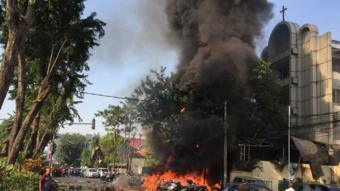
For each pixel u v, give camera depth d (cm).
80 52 2456
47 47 2405
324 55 4034
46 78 2348
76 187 3309
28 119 2230
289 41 4366
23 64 2212
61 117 4075
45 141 4119
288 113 3812
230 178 3609
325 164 3594
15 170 1378
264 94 3803
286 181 3200
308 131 4044
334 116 3859
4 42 2100
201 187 3038
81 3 2206
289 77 4297
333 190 2145
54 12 2164
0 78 1445
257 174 3594
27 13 1515
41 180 1627
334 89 4003
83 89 2802
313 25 4194
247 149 3822
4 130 4375
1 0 2059
